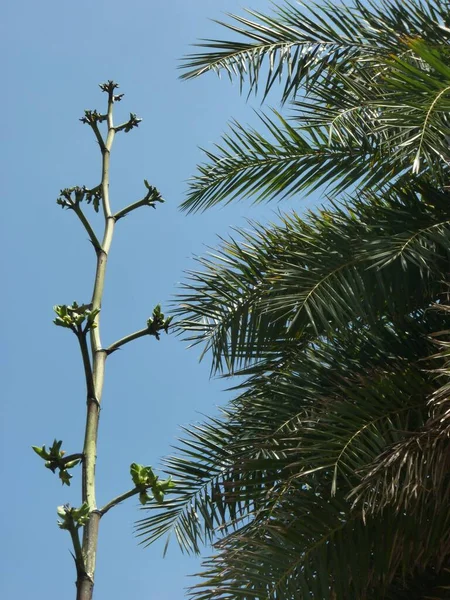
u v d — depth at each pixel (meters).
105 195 3.46
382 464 5.96
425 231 7.05
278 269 7.39
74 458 2.52
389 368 7.07
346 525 6.50
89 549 2.35
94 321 2.85
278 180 8.77
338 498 6.53
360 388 6.67
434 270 7.10
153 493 2.50
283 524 6.48
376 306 7.07
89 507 2.41
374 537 6.56
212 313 7.79
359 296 6.89
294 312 7.40
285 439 6.53
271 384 7.51
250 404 7.68
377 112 8.02
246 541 6.41
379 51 8.30
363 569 6.44
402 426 6.59
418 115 6.30
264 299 7.05
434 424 6.05
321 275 6.99
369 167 8.35
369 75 8.45
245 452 7.45
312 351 7.59
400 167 8.12
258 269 7.86
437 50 7.18
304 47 8.61
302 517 6.49
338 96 8.31
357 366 7.26
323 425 6.53
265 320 7.49
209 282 7.80
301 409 7.31
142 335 2.95
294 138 8.64
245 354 7.73
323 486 6.66
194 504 8.09
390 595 6.85
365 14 8.38
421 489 6.17
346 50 8.61
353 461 6.27
